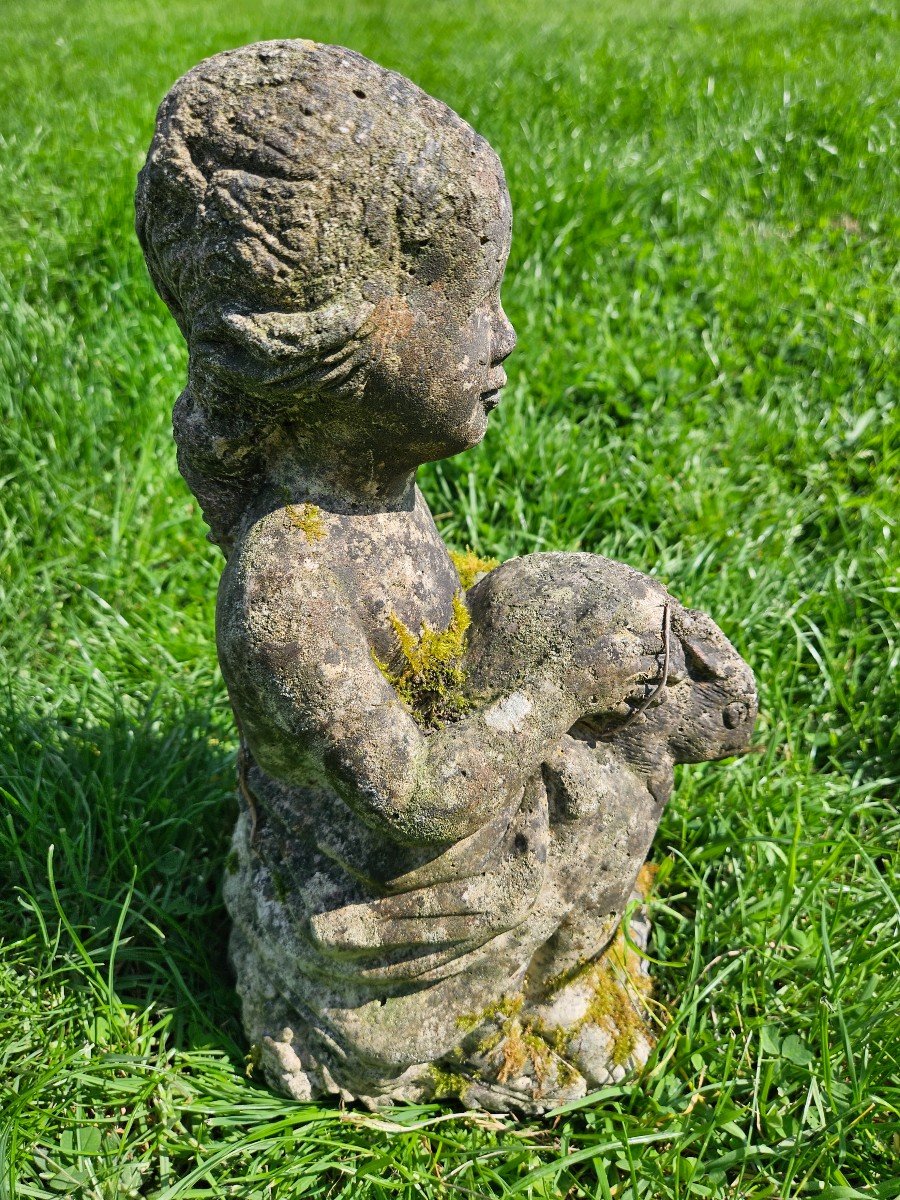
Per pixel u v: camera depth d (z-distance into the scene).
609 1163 1.51
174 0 9.52
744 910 1.83
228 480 1.25
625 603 1.29
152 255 1.12
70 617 2.51
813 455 2.88
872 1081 1.57
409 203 1.02
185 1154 1.55
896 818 2.09
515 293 3.35
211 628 2.51
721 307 3.36
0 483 2.71
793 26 6.37
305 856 1.42
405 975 1.40
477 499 2.73
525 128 4.53
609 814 1.46
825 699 2.34
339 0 9.19
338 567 1.21
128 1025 1.66
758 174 4.21
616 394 3.01
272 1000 1.56
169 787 2.04
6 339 2.94
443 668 1.29
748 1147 1.50
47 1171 1.49
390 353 1.08
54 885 1.82
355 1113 1.54
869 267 3.63
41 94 5.50
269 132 0.99
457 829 1.22
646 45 6.17
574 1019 1.58
